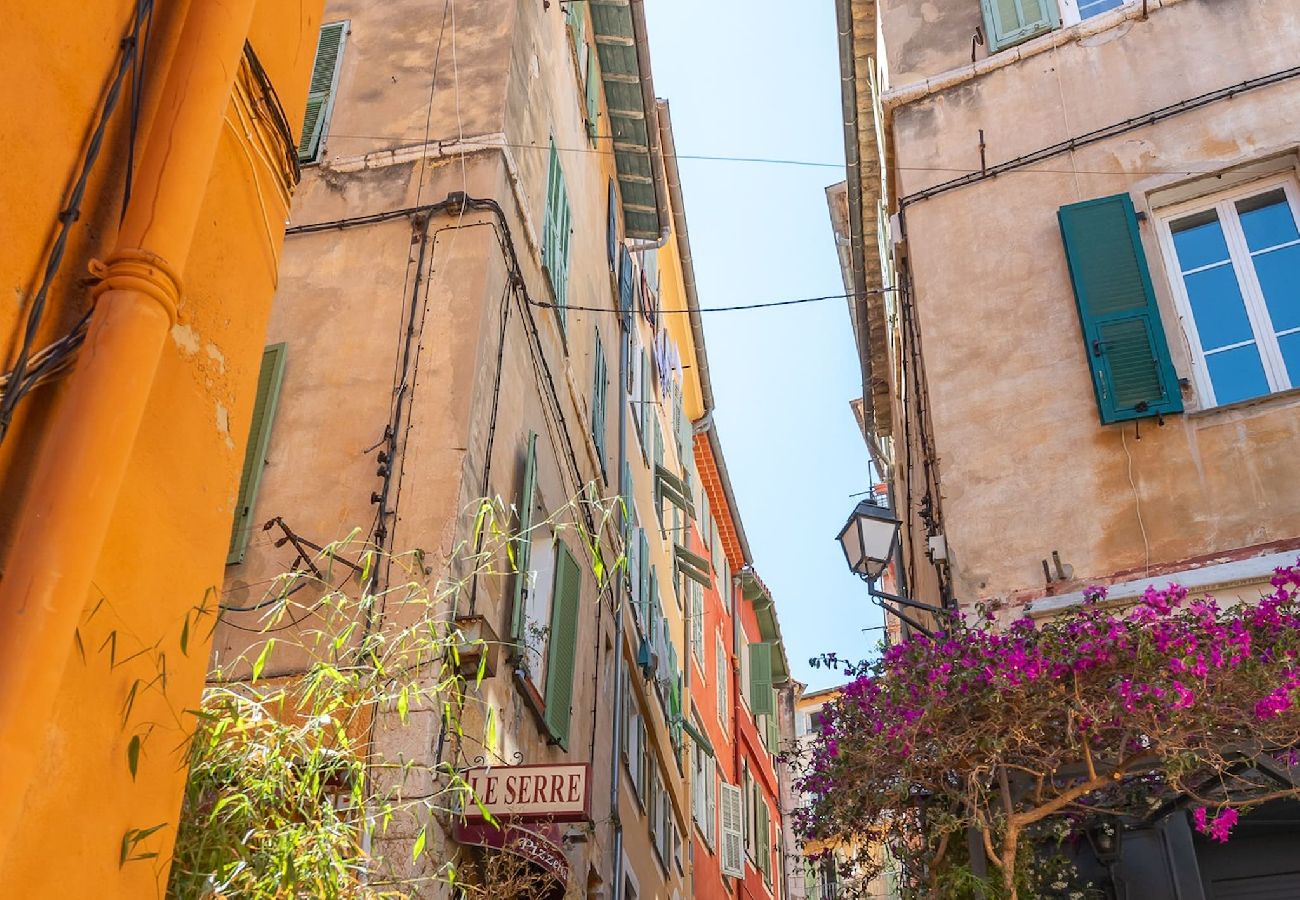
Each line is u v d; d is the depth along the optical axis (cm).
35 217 338
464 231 928
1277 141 938
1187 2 1032
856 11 1382
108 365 338
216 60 400
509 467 921
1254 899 706
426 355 870
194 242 413
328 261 938
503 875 726
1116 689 650
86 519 319
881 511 857
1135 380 874
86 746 328
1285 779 669
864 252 1538
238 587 788
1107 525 844
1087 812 706
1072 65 1052
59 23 355
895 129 1102
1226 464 832
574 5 1385
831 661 750
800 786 746
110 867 333
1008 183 1021
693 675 2108
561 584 995
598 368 1367
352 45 1077
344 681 507
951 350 962
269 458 844
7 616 300
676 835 1733
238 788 448
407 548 777
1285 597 679
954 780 707
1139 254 922
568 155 1300
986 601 842
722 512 2683
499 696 819
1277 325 885
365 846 639
